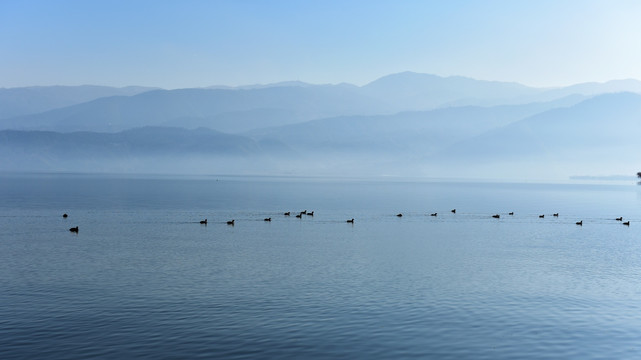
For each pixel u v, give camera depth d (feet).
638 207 623.77
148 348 136.77
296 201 653.71
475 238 321.93
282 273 214.90
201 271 216.95
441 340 144.66
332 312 164.55
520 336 148.36
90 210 476.54
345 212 500.74
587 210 572.92
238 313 162.71
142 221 392.27
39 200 590.96
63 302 171.22
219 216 438.81
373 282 201.46
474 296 183.83
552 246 292.81
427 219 438.81
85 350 135.13
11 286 189.57
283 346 139.13
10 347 136.26
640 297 184.96
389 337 146.00
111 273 211.41
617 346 142.82
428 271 222.28
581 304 176.24
